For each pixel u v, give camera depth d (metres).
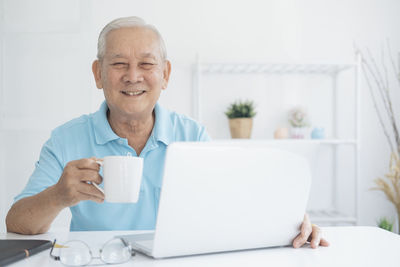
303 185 0.77
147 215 1.20
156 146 1.23
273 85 2.54
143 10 2.46
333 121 2.56
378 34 2.57
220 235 0.71
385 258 0.71
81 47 2.37
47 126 2.34
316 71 2.54
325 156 2.56
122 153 1.23
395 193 2.49
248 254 0.74
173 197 0.65
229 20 2.51
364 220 2.55
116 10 2.43
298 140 2.27
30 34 2.34
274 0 2.54
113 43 1.11
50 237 0.90
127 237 0.82
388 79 2.56
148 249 0.70
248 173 0.70
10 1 2.34
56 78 2.35
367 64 2.56
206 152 0.66
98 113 1.26
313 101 2.55
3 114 2.31
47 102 2.34
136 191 0.75
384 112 2.55
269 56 2.53
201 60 2.22
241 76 2.52
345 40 2.56
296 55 2.54
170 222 0.67
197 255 0.73
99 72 1.22
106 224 1.18
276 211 0.75
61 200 0.84
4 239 0.82
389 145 2.55
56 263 0.67
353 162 2.55
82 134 1.25
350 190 2.55
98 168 0.83
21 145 2.36
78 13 2.37
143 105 1.15
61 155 1.20
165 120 1.29
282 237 0.78
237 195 0.70
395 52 2.57
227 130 2.51
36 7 2.36
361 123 2.55
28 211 0.90
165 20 2.48
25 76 2.34
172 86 2.47
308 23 2.55
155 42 1.14
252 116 2.35
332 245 0.81
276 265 0.67
